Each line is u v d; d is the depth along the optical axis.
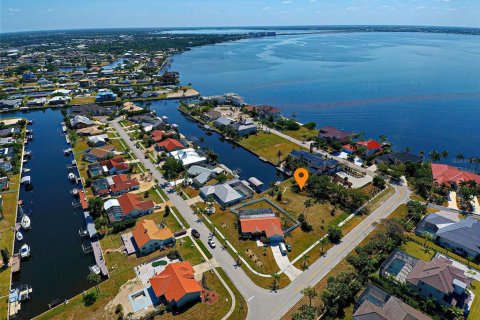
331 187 112.44
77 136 170.88
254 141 167.75
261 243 90.62
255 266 82.19
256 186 121.31
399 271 79.38
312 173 128.62
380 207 108.62
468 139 179.50
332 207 108.31
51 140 172.00
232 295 73.56
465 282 71.69
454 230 91.19
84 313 69.31
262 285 76.44
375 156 145.12
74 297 74.00
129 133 175.88
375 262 80.38
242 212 100.31
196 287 72.12
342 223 99.88
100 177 127.62
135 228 93.38
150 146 158.50
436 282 70.44
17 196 116.88
